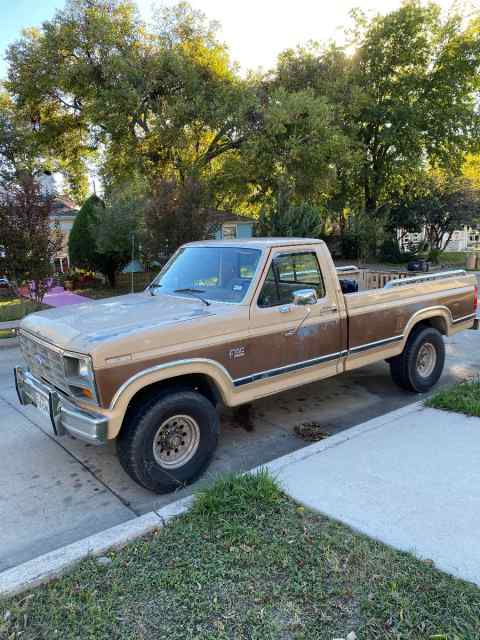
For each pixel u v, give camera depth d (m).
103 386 3.39
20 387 4.51
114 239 16.14
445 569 2.64
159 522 3.17
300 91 20.42
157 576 2.68
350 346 5.06
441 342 6.12
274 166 21.56
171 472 3.79
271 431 5.09
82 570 2.75
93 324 3.86
